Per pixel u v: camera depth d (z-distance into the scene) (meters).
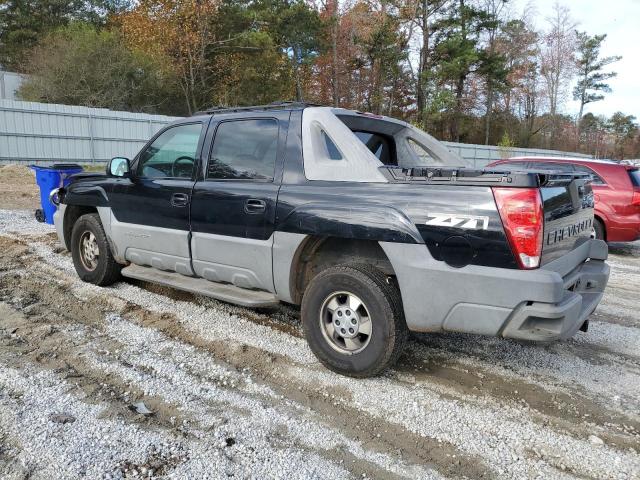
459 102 43.53
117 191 4.91
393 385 3.44
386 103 41.75
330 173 3.56
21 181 15.97
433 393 3.36
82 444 2.65
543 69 54.50
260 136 3.98
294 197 3.62
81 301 4.91
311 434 2.85
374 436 2.86
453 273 3.01
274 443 2.75
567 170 8.88
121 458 2.55
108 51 28.05
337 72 37.03
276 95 35.66
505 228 2.87
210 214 4.09
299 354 3.88
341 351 3.49
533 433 2.94
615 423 3.08
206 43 31.48
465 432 2.93
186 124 4.52
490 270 2.92
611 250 9.36
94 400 3.10
